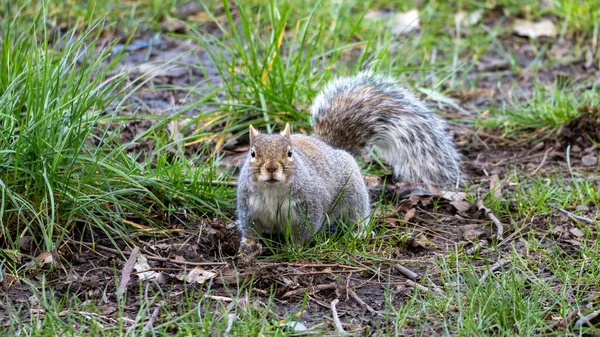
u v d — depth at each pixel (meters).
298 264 9.24
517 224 10.52
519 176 12.14
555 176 12.12
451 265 9.34
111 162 10.20
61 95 10.46
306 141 10.30
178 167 10.70
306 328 7.88
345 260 9.31
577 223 10.38
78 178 9.75
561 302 8.09
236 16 17.11
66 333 7.34
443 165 11.92
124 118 11.20
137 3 17.62
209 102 13.27
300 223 9.52
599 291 8.55
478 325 7.64
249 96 13.06
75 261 9.23
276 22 13.91
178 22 17.16
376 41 16.03
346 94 11.78
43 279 8.26
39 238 9.40
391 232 10.29
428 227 10.52
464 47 16.70
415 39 16.69
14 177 9.28
